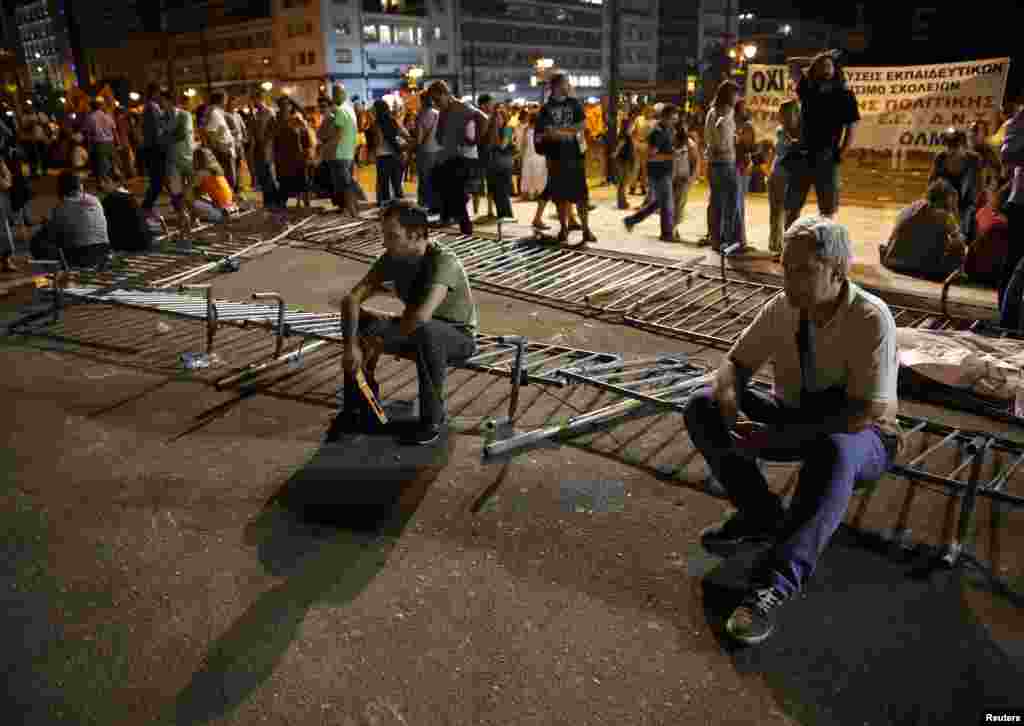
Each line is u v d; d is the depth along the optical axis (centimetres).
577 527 324
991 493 302
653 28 11619
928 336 496
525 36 10219
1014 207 549
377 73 8850
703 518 331
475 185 1088
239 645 255
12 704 231
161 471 375
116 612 272
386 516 333
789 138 762
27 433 419
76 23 11406
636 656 249
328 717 224
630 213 1147
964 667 241
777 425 287
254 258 876
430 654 250
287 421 433
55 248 727
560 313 634
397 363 524
